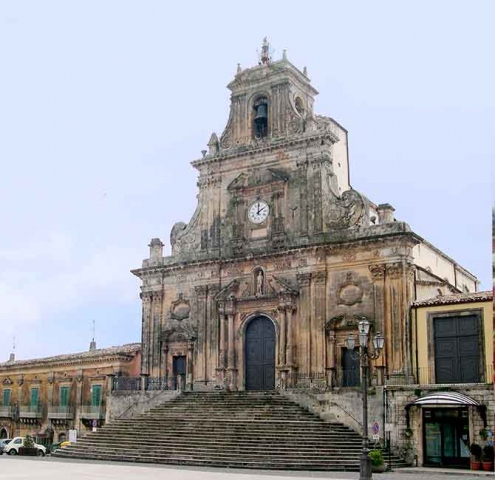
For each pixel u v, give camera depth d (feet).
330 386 150.41
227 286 169.48
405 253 147.02
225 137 182.09
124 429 149.59
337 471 113.91
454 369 135.23
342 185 178.91
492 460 115.34
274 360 161.48
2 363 252.01
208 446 130.31
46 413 226.79
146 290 184.03
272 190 169.48
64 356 228.43
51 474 104.88
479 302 134.21
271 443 126.62
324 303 155.63
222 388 165.37
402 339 142.51
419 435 125.18
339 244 154.40
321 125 165.37
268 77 177.78
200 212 181.27
